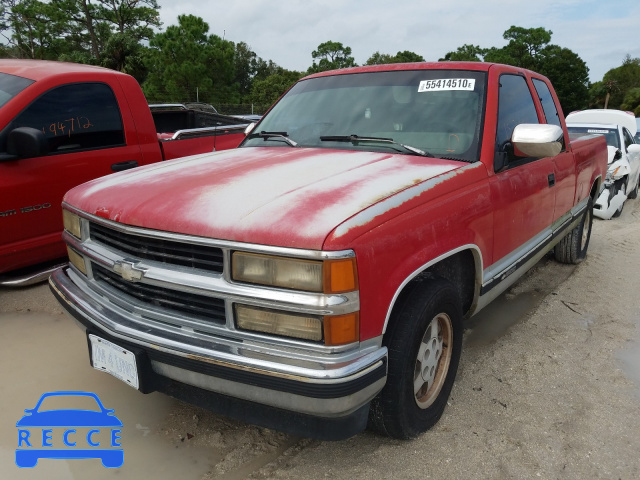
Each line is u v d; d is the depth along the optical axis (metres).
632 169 10.22
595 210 8.66
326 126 3.38
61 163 4.33
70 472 2.43
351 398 2.01
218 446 2.63
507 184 3.09
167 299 2.28
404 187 2.39
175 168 2.86
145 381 2.25
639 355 3.71
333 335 1.98
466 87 3.25
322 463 2.49
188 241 2.12
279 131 3.55
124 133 4.81
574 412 2.97
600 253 6.35
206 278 2.12
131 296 2.42
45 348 3.54
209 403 2.28
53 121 4.32
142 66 39.62
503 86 3.42
